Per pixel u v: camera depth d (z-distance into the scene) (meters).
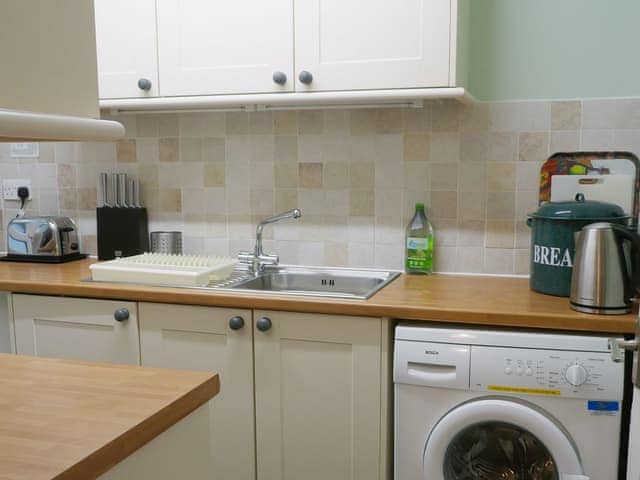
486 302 1.85
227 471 2.05
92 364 1.21
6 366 1.20
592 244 1.69
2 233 2.93
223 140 2.57
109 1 2.24
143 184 2.70
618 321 1.63
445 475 1.74
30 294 2.22
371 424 1.87
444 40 1.93
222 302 1.96
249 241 2.59
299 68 2.06
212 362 2.02
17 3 0.71
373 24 1.99
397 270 2.43
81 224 2.81
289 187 2.52
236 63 2.13
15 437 0.88
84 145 2.76
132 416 0.95
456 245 2.36
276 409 1.96
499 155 2.27
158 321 2.06
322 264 2.51
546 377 1.64
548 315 1.69
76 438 0.87
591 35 2.15
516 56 2.22
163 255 2.45
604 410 1.62
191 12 2.16
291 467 1.98
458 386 1.70
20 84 0.71
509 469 1.82
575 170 2.19
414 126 2.35
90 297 2.14
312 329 1.89
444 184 2.34
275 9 2.07
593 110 2.16
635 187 2.13
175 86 2.20
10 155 2.87
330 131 2.44
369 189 2.42
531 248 2.04
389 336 1.83
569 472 1.62
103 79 2.26
